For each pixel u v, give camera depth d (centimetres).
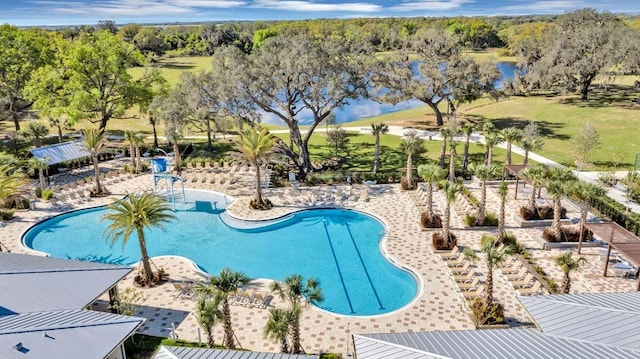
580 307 1833
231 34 17712
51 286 2233
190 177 4875
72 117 5300
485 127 4875
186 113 4909
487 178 3434
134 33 17950
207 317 1909
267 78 4362
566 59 8506
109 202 4234
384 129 4722
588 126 5069
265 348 2252
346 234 3628
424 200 4122
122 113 5934
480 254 3127
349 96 4588
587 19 11481
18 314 1991
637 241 2741
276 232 3688
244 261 3231
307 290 2108
